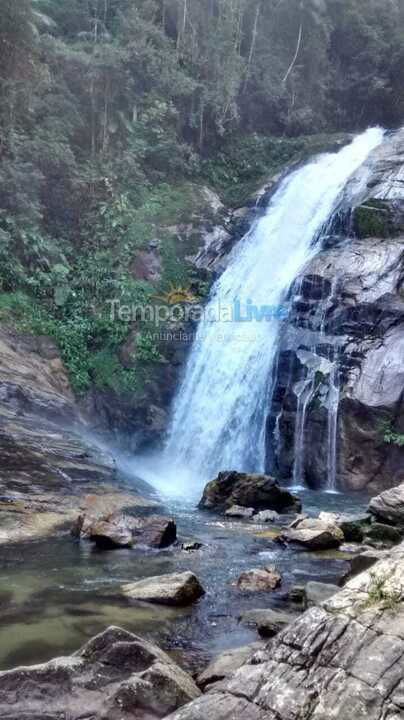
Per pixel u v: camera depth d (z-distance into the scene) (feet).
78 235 64.28
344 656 8.98
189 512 33.73
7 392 42.57
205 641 15.67
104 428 53.67
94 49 70.90
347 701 8.32
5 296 53.88
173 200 69.21
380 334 47.42
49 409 45.03
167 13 82.12
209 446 53.78
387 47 98.43
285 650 9.61
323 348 49.08
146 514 31.91
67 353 54.75
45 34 70.28
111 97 71.00
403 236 54.13
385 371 45.11
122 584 20.11
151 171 72.59
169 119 75.66
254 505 34.30
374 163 63.10
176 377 58.34
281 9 91.50
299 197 67.46
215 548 25.67
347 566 23.30
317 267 53.16
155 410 56.49
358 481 43.96
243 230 69.31
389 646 8.82
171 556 24.08
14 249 56.70
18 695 11.04
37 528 27.32
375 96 98.02
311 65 93.81
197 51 80.64
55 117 65.46
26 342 51.96
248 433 51.93
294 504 34.99
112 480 37.19
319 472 46.19
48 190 62.95
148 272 62.08
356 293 49.34
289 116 91.40
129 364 56.90
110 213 65.00
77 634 15.65
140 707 10.78
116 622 16.66
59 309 57.98
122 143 71.72
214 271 64.39
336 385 47.06
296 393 48.80
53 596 18.69
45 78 61.72
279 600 19.13
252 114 89.76
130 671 11.86
